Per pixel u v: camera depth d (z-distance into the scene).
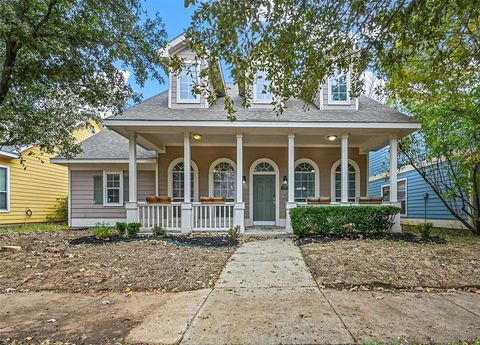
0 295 4.23
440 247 6.55
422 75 7.58
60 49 6.12
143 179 12.39
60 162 11.99
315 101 10.39
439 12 3.79
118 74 7.66
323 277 4.76
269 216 11.67
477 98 7.43
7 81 6.81
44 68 6.90
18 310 3.69
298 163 11.84
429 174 11.00
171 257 5.96
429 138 9.30
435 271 4.88
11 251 6.56
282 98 5.06
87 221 12.38
